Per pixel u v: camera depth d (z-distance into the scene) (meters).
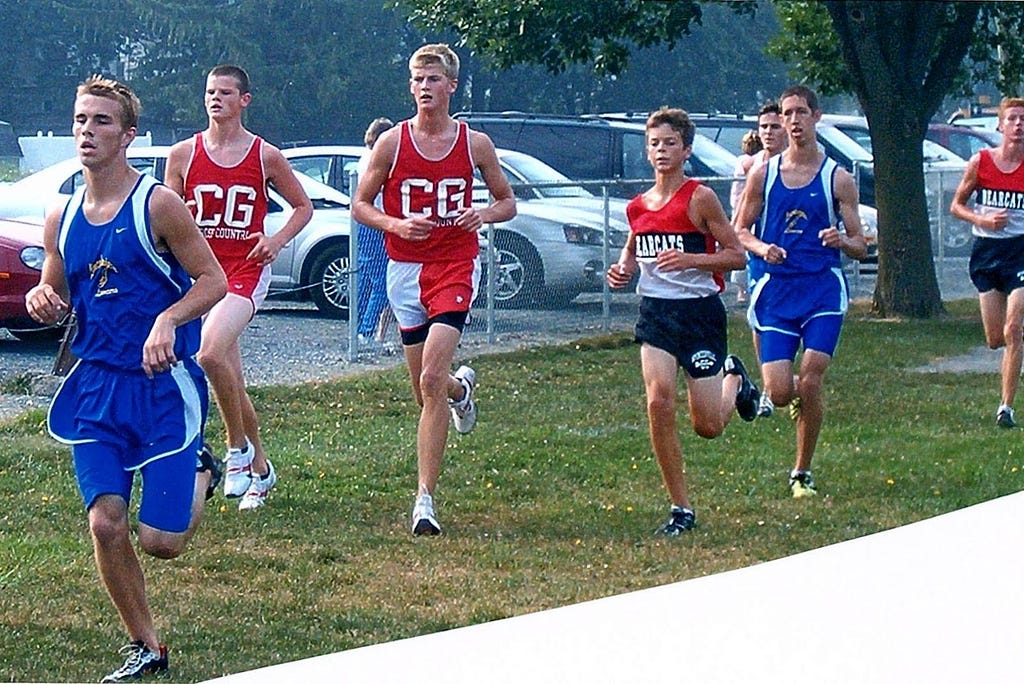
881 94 18.25
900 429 11.02
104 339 5.52
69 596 6.69
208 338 8.05
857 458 9.95
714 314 7.96
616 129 21.44
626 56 19.91
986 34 22.91
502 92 54.81
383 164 8.11
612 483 9.22
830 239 8.52
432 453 8.01
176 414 5.54
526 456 9.86
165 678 5.66
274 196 17.16
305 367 13.62
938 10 18.16
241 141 8.17
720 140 25.00
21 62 49.12
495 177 8.22
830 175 8.59
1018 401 12.21
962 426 11.16
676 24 19.50
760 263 10.42
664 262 7.73
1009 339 10.91
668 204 7.82
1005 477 9.38
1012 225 10.68
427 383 8.01
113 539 5.44
